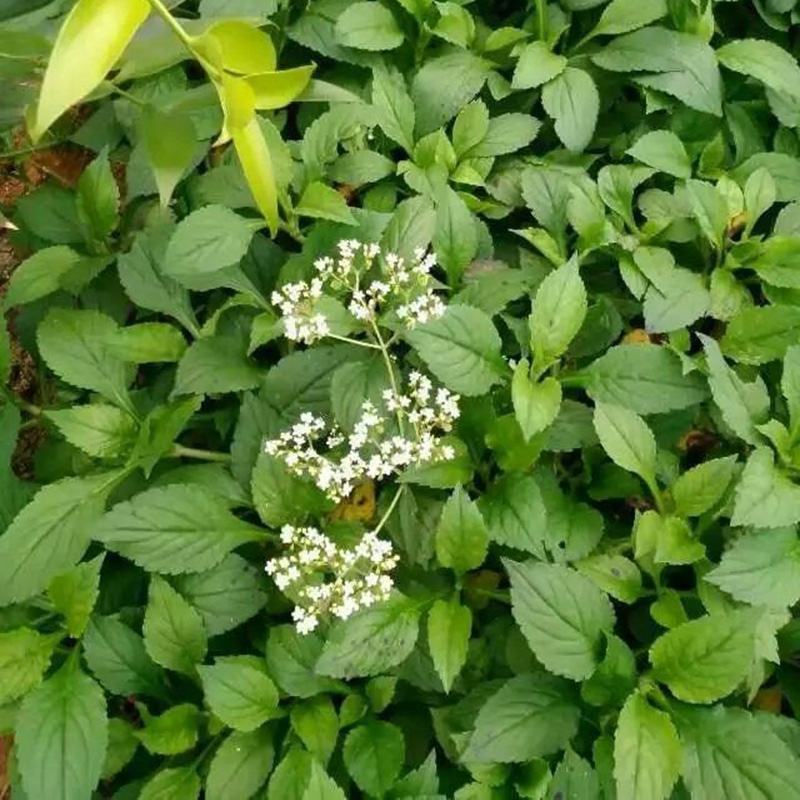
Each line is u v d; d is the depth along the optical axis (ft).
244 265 1.43
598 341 1.39
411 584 1.27
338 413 1.25
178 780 1.18
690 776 1.11
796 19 1.67
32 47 0.93
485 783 1.14
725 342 1.39
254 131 0.70
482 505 1.24
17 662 1.18
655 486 1.26
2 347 1.40
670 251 1.50
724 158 1.59
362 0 1.60
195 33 0.96
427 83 1.55
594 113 1.52
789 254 1.42
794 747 1.20
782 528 1.21
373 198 1.50
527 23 1.62
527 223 1.56
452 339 1.25
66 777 1.09
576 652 1.15
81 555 1.22
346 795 1.19
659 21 1.61
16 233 1.55
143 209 1.49
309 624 1.13
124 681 1.21
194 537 1.22
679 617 1.21
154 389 1.41
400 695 1.26
